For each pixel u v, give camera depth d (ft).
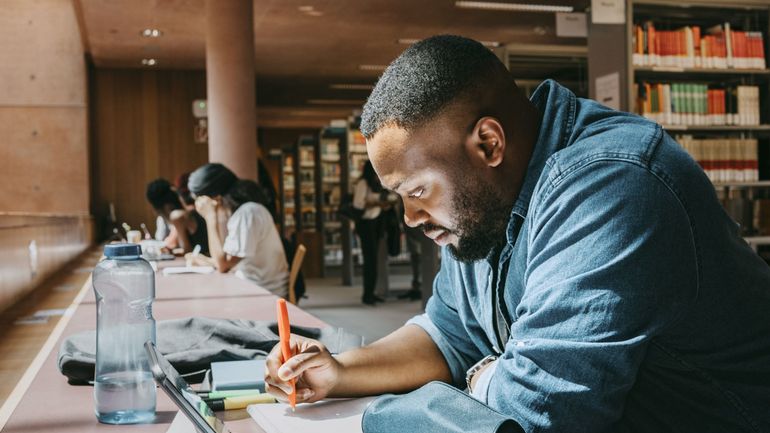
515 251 3.25
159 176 38.32
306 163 42.60
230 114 24.84
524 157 3.18
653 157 2.81
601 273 2.67
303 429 3.18
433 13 29.37
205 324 4.86
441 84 3.00
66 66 33.09
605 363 2.60
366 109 3.16
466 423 2.64
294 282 13.76
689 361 2.86
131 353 3.42
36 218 11.80
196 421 2.69
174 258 17.24
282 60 38.04
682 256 2.73
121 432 3.19
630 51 19.08
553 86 3.32
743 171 19.86
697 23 20.71
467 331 4.09
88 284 10.68
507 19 30.63
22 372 4.75
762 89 20.30
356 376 3.80
